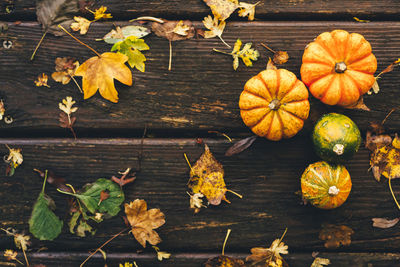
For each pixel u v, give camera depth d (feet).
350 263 3.65
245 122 3.51
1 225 3.66
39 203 3.65
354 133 3.44
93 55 3.60
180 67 3.60
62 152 3.64
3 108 3.62
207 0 3.59
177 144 3.63
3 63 3.61
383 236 3.64
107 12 3.60
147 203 3.65
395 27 3.58
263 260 3.65
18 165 3.64
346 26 3.59
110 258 3.67
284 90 3.45
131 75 3.60
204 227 3.66
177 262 3.66
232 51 3.60
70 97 3.62
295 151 3.62
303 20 3.61
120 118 3.62
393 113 3.60
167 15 3.61
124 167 3.64
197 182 3.64
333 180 3.47
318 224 3.64
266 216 3.65
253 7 3.59
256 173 3.63
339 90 3.47
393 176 3.62
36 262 3.67
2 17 3.61
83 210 3.64
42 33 3.60
